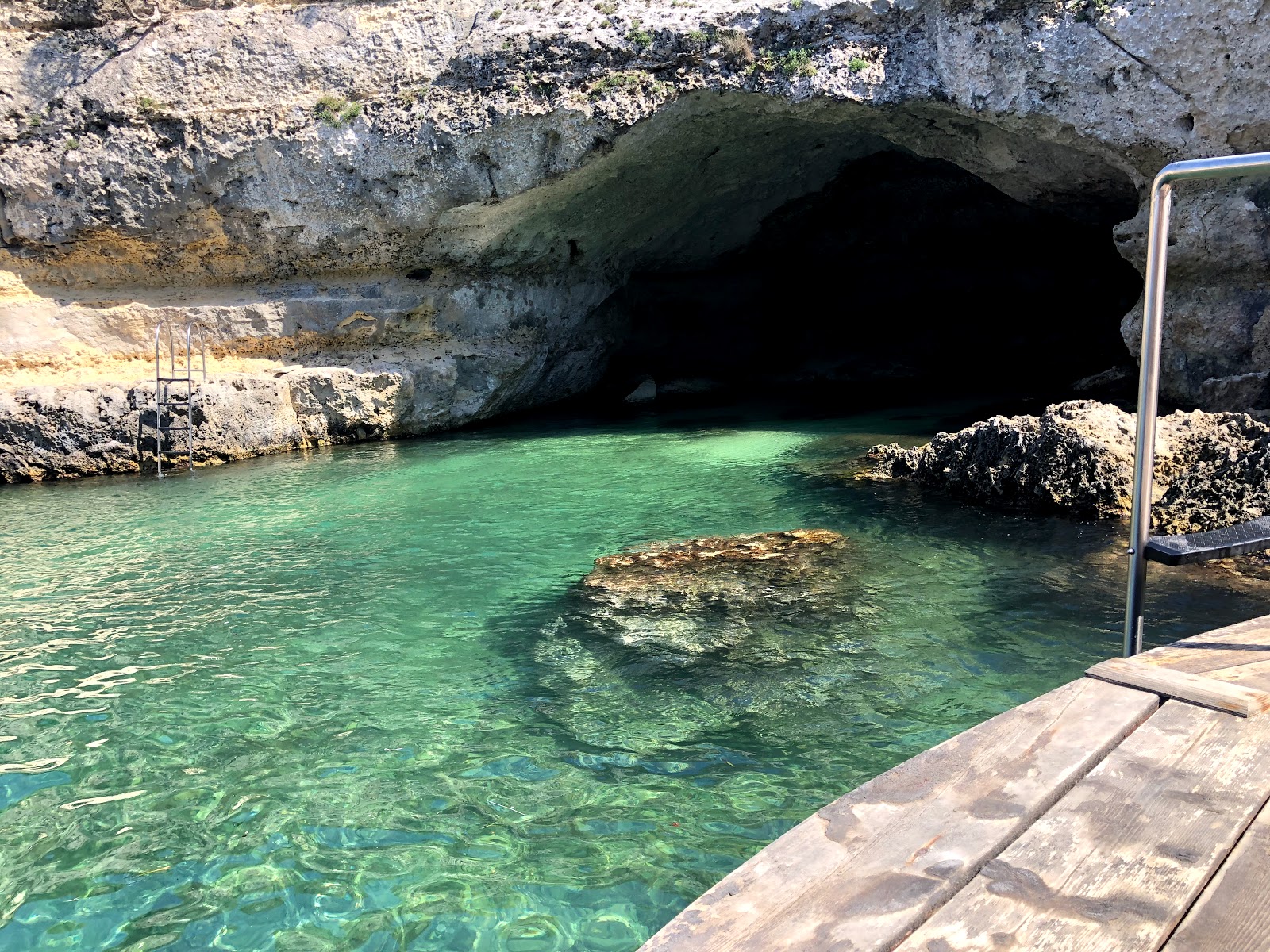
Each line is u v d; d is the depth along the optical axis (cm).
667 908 319
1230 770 220
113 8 1425
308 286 1515
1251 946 165
